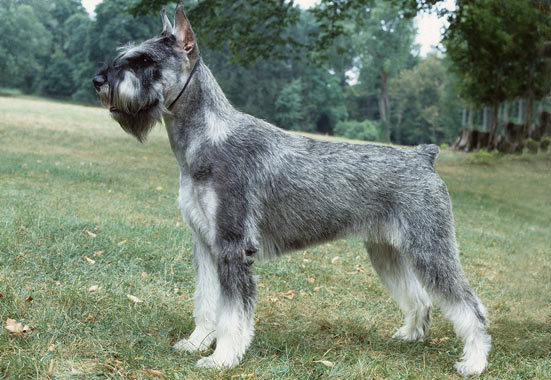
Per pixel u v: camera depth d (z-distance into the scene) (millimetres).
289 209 3783
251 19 16922
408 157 3924
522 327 4668
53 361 3201
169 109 3691
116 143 18578
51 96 65375
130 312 4230
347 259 6684
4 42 62375
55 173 10445
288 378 3420
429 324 4434
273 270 5926
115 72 3555
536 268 4703
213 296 3963
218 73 56062
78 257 5273
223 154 3586
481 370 3697
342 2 16969
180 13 3666
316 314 4859
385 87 68688
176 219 7688
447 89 65000
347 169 3816
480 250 7453
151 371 3277
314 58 18250
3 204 6930
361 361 3697
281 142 3832
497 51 19016
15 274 4590
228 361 3502
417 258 3791
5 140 15922
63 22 69438
